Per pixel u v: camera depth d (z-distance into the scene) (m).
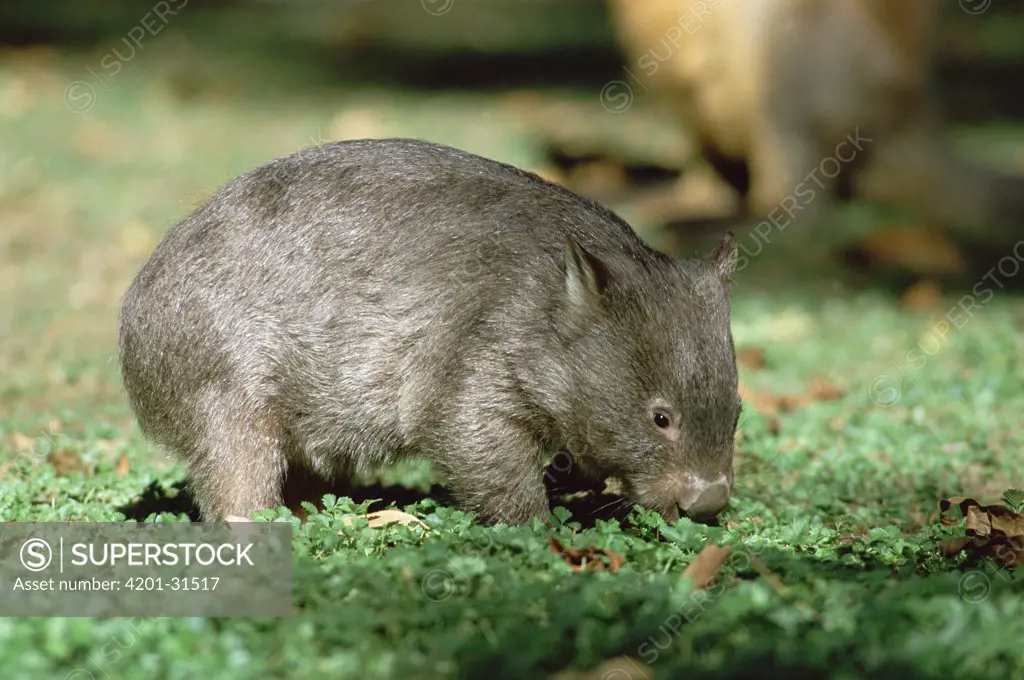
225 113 30.91
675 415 9.80
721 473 9.86
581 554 9.16
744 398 15.22
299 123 29.89
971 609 7.80
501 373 9.92
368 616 7.81
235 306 10.23
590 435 9.94
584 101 34.84
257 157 26.38
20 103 30.00
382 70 38.75
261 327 10.21
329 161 10.61
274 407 10.31
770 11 23.14
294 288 10.19
